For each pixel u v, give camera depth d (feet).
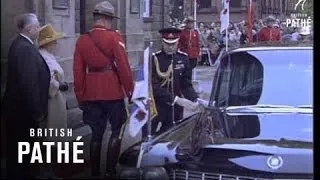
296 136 14.24
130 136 20.06
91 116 21.26
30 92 17.72
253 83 17.63
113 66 21.24
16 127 18.12
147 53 18.11
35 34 18.21
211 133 14.99
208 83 41.93
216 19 95.30
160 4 67.92
